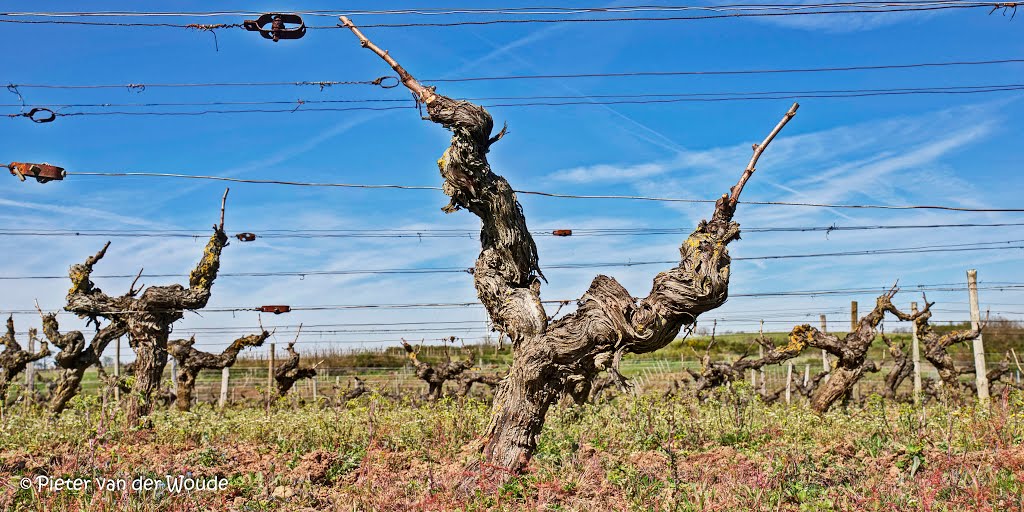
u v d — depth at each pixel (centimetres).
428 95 987
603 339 955
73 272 1780
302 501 892
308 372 2386
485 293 1034
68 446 1271
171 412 1582
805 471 938
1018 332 3631
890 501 772
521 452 962
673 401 1472
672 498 827
